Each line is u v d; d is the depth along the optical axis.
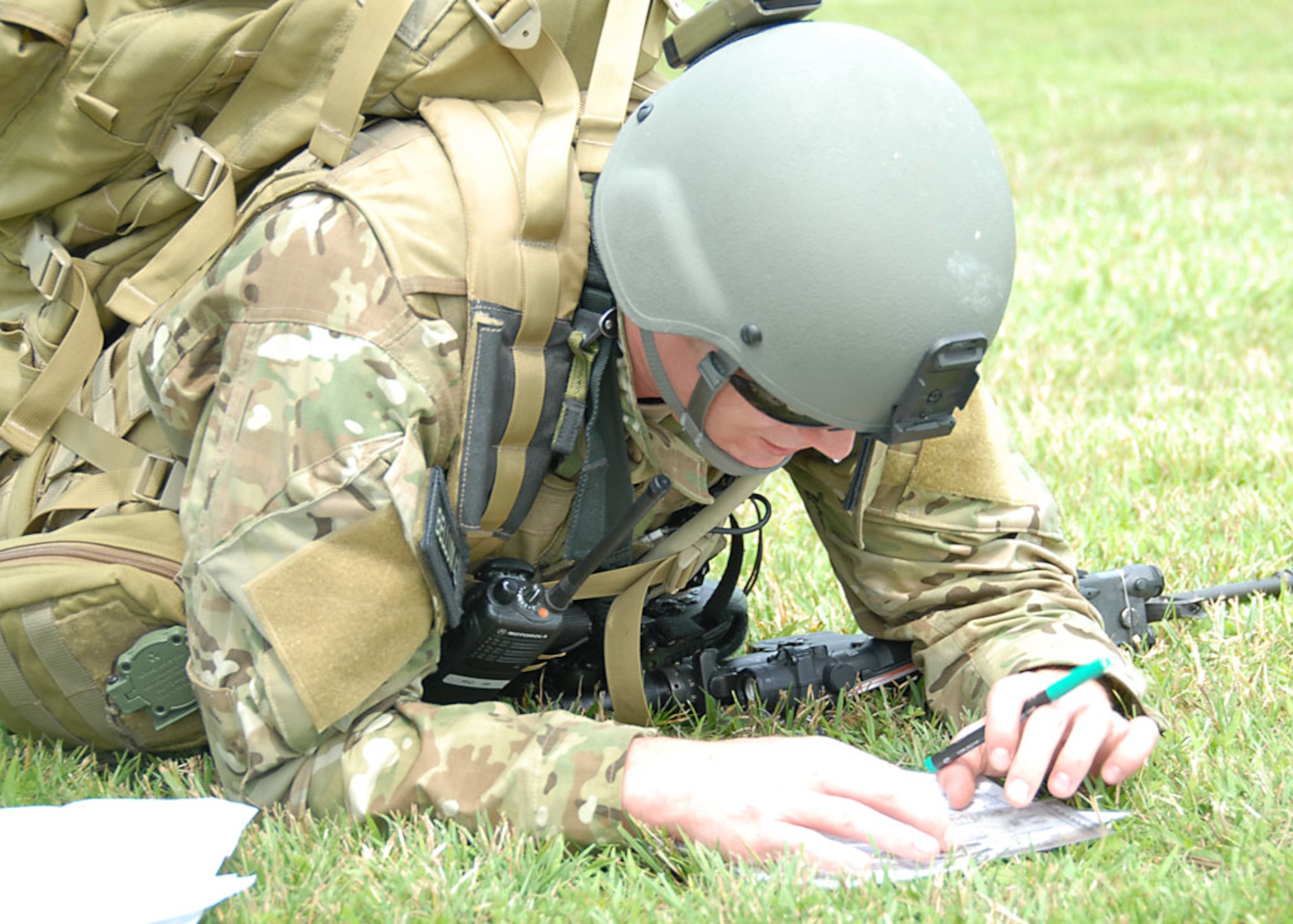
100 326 3.47
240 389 2.86
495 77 3.08
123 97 3.15
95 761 3.43
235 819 2.73
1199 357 7.03
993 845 2.84
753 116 2.61
